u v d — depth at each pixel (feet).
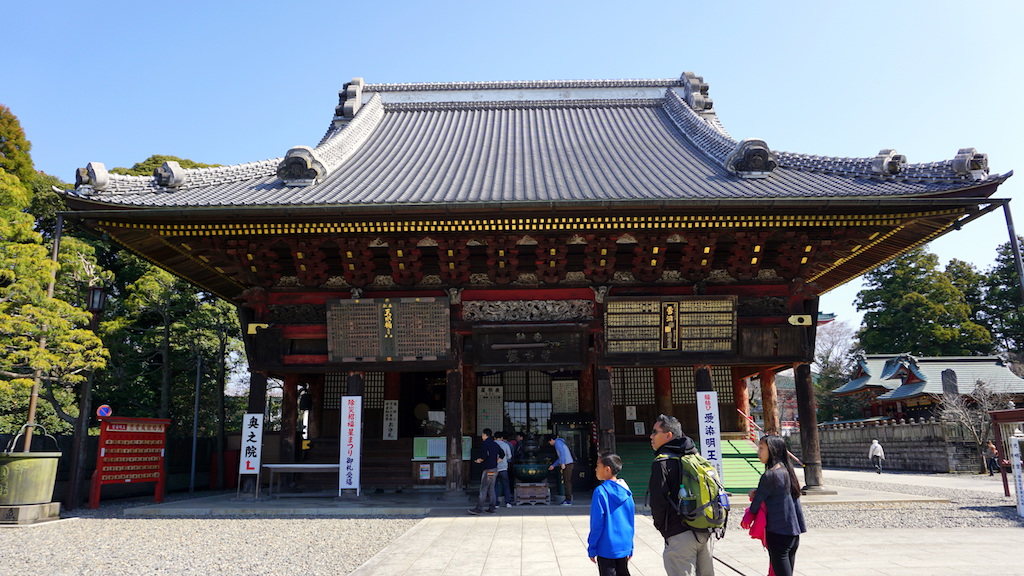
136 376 91.81
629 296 56.65
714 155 68.44
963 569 27.68
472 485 68.54
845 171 58.90
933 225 58.54
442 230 53.88
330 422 75.61
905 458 120.57
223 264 59.77
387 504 52.95
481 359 58.29
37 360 50.39
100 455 56.70
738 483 61.67
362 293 58.65
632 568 29.07
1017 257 49.75
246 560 32.48
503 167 67.21
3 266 52.60
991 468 103.04
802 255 57.47
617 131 85.30
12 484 46.47
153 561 32.32
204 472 87.25
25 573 29.71
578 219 52.65
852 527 41.70
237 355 101.91
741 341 58.03
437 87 97.25
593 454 67.15
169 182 56.70
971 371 150.41
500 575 27.68
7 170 94.99
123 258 98.07
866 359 177.17
